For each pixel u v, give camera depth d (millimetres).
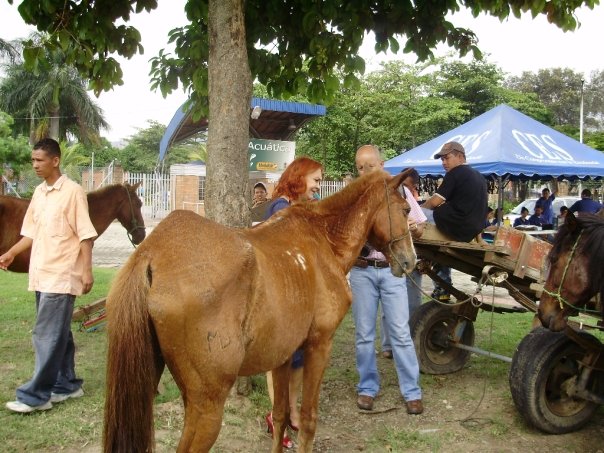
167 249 2508
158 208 25484
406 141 27016
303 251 3154
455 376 5484
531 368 4059
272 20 5523
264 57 5758
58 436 3754
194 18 5445
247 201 4402
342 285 3324
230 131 4309
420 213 4688
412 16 5574
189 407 2539
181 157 47031
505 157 10320
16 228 5156
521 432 4242
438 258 4922
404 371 4539
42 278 3969
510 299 6117
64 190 4043
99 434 3830
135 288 2410
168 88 6027
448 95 34156
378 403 4758
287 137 15086
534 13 4969
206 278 2469
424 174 11781
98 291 8844
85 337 6254
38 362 4004
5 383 4754
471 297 4598
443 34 5605
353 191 3635
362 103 22203
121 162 45844
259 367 2820
